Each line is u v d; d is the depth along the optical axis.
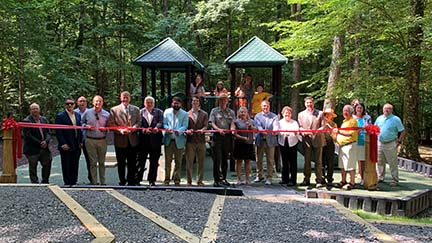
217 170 7.61
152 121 7.29
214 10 17.56
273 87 10.52
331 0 10.87
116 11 19.39
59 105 17.23
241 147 7.95
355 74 13.12
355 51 12.41
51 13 18.20
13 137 7.26
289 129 8.02
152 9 20.94
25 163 11.20
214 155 7.70
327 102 13.12
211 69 18.69
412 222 5.71
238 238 4.40
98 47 20.03
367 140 7.61
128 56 22.83
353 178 7.74
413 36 10.96
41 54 14.98
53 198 5.51
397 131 8.27
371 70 13.05
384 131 8.26
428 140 19.77
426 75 12.88
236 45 22.31
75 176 7.36
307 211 5.73
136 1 19.42
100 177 7.39
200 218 5.12
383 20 11.63
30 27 13.21
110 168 10.21
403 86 12.52
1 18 12.36
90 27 20.47
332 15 11.37
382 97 12.46
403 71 13.38
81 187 6.75
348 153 7.66
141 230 4.45
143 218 4.91
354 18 11.67
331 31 11.59
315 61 20.33
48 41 16.22
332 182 7.95
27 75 16.22
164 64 10.11
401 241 4.71
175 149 7.43
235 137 7.89
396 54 12.11
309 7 14.90
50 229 4.24
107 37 20.33
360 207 6.89
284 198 6.69
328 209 5.91
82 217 4.65
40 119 7.45
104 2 18.92
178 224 4.82
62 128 7.09
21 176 8.98
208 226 4.77
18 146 7.28
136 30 19.62
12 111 17.91
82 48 18.92
